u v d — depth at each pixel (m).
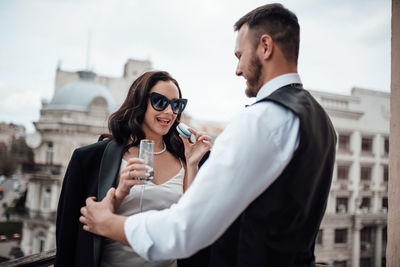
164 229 0.81
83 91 20.98
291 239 0.89
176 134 1.67
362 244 16.05
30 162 19.11
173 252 0.82
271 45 0.97
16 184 31.45
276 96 0.90
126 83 25.67
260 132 0.82
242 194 0.80
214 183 0.79
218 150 0.82
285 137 0.85
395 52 1.44
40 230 18.83
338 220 15.90
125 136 1.50
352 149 16.62
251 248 0.91
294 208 0.86
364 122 16.88
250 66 1.03
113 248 1.32
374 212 16.48
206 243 0.81
